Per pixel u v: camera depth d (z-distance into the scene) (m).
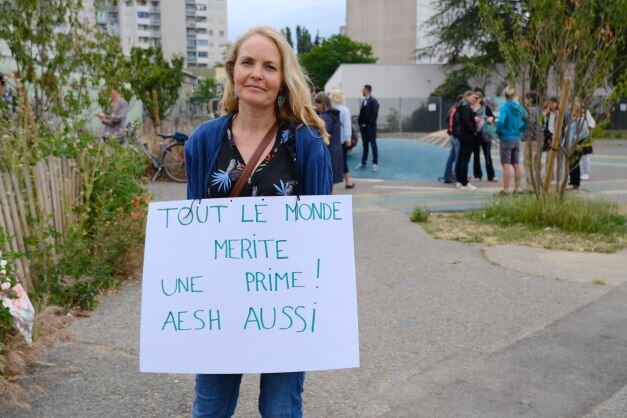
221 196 2.32
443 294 5.38
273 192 2.29
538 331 4.50
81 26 8.20
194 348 2.29
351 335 2.29
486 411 3.35
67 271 4.84
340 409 3.40
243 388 3.65
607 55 8.02
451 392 3.57
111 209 5.73
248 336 2.29
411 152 17.03
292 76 2.29
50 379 3.69
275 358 2.28
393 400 3.49
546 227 8.02
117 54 8.62
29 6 7.74
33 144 5.41
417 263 6.41
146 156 11.99
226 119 2.36
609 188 11.65
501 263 6.37
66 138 5.56
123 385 3.65
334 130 9.27
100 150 5.79
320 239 2.30
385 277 5.91
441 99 36.50
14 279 3.55
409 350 4.19
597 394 3.53
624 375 3.76
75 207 5.45
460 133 11.64
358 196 10.96
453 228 8.12
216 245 2.30
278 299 2.29
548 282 5.69
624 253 6.77
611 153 20.95
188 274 2.30
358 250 6.99
